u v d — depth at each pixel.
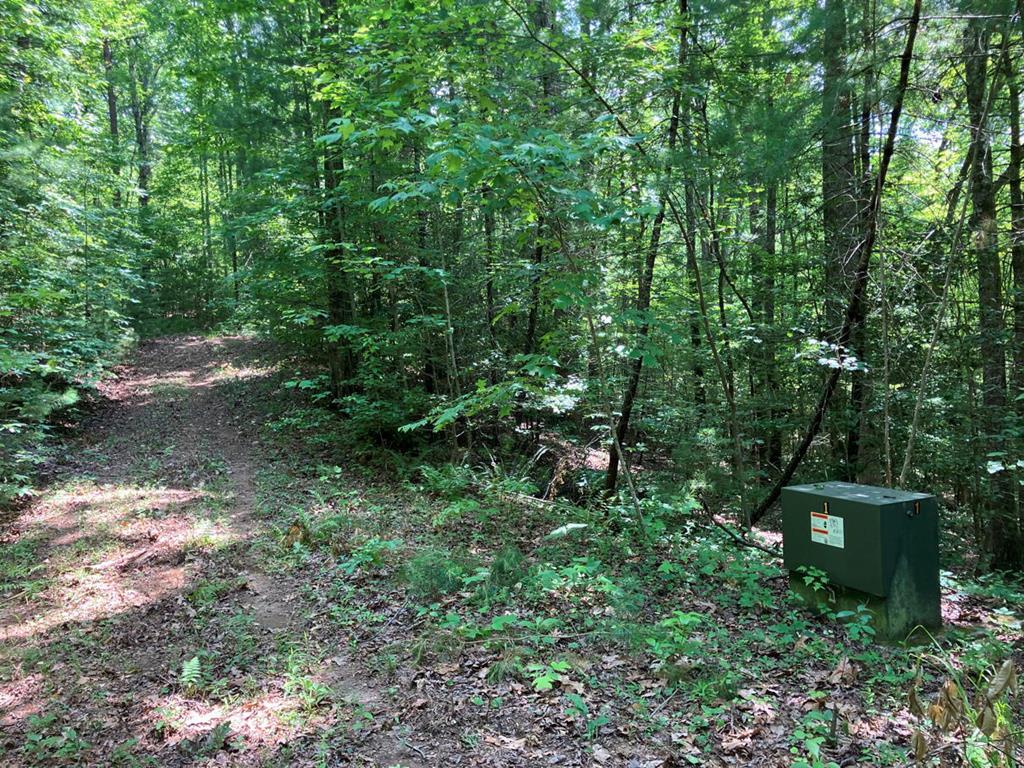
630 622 4.66
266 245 13.19
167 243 25.53
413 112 5.87
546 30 7.50
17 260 9.03
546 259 8.66
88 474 10.21
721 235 9.07
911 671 4.09
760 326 9.05
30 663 4.68
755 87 8.30
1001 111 7.96
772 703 3.70
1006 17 6.47
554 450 13.48
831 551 5.00
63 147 14.09
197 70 12.38
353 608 5.32
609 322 8.45
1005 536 8.50
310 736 3.61
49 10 13.06
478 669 4.19
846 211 9.01
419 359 12.02
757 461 10.31
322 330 11.85
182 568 6.46
